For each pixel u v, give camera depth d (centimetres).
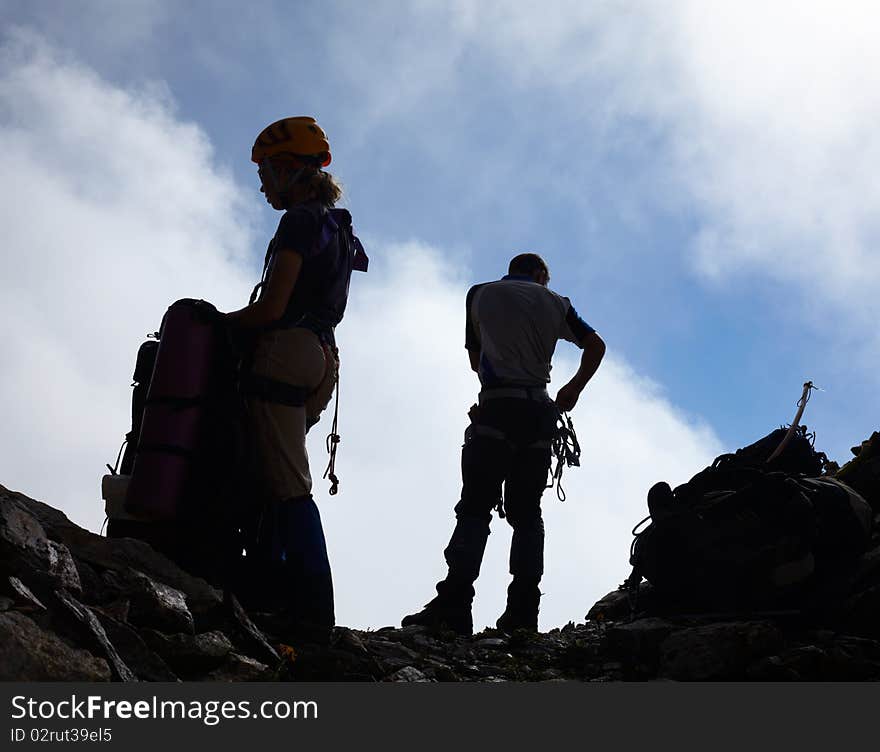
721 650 450
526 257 658
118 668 321
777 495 518
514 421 611
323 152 474
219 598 401
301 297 449
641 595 548
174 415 429
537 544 612
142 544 403
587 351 628
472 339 650
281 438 438
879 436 597
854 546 523
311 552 434
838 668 452
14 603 314
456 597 587
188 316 440
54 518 389
